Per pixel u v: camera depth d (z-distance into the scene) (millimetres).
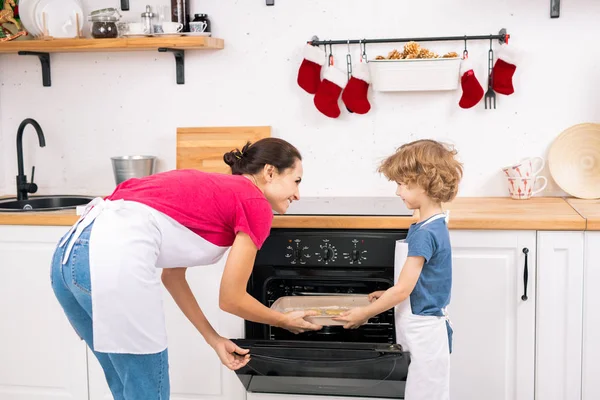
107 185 3053
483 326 2314
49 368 2559
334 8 2809
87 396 2553
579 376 2301
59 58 3004
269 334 2377
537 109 2744
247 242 1788
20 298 2529
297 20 2836
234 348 2008
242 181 1831
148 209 1766
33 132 3068
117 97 2990
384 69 2666
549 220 2230
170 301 2434
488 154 2785
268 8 2848
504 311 2303
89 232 1757
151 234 1756
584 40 2693
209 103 2934
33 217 2457
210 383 2453
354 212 2373
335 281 2381
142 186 1825
